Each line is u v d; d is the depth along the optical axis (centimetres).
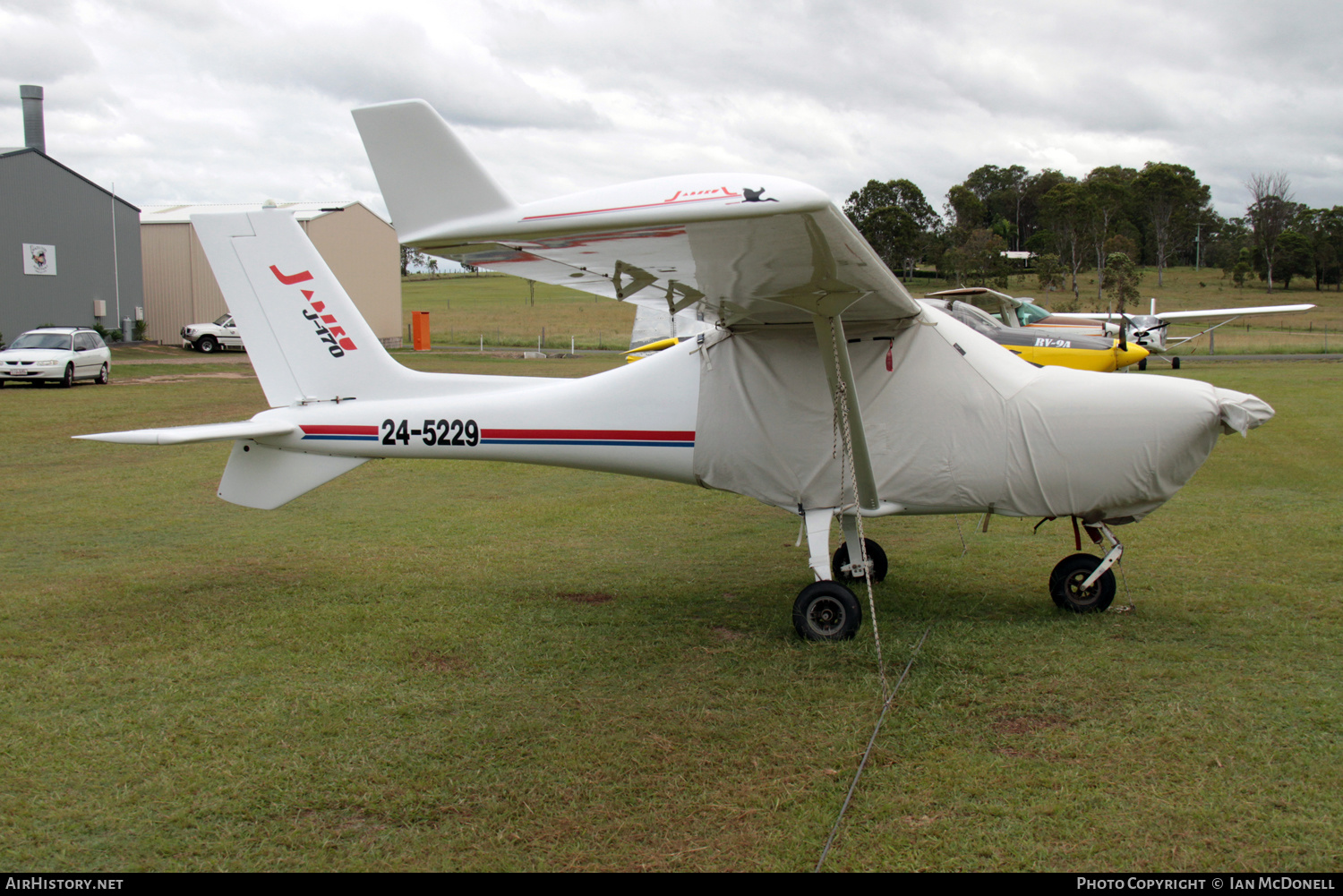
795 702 396
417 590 587
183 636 489
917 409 495
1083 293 6688
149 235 3488
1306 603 517
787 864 273
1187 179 9131
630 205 295
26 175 2808
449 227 307
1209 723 360
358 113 311
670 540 740
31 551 696
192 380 2175
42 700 403
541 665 446
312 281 571
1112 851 275
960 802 306
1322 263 7819
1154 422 473
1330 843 276
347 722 379
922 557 662
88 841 290
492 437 559
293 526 795
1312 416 1388
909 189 8688
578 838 290
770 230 310
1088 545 680
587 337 4278
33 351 1903
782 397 510
